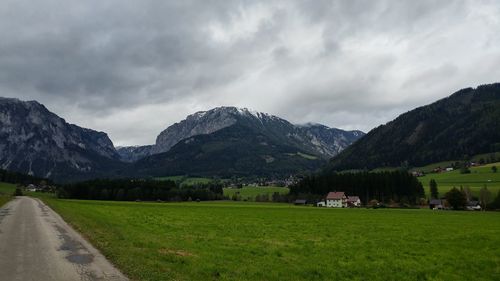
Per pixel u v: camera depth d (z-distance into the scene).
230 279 18.09
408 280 21.42
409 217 77.88
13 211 60.91
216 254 24.92
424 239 38.34
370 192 187.88
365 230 47.19
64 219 46.41
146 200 188.62
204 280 17.42
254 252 26.97
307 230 45.75
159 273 17.64
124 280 16.31
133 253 22.45
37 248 24.11
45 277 16.69
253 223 54.50
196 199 193.75
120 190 188.12
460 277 22.69
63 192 188.50
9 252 22.59
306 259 25.23
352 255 27.72
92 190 188.50
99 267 18.70
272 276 19.56
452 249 32.06
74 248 24.22
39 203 96.69
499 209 139.75
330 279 20.44
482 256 28.95
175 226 46.00
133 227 41.91
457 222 64.12
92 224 40.03
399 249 31.31
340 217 73.94
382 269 23.50
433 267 24.52
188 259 21.98
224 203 162.25
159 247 26.00
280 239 35.69
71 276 16.91
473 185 195.62
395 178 185.25
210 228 44.72
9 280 16.16
